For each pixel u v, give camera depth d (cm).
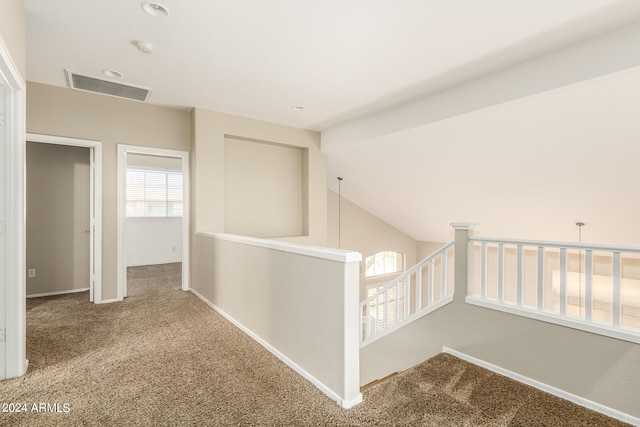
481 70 304
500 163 411
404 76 319
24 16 211
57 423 165
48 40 260
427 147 430
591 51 245
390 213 738
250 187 486
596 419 178
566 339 209
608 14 217
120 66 305
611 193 389
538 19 225
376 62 293
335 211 718
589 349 199
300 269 217
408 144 437
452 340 278
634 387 182
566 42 253
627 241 472
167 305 368
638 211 404
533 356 225
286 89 355
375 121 434
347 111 429
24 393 190
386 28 239
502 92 299
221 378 211
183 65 303
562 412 183
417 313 309
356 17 227
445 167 466
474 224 270
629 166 334
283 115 446
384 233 807
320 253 197
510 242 244
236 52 278
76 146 409
